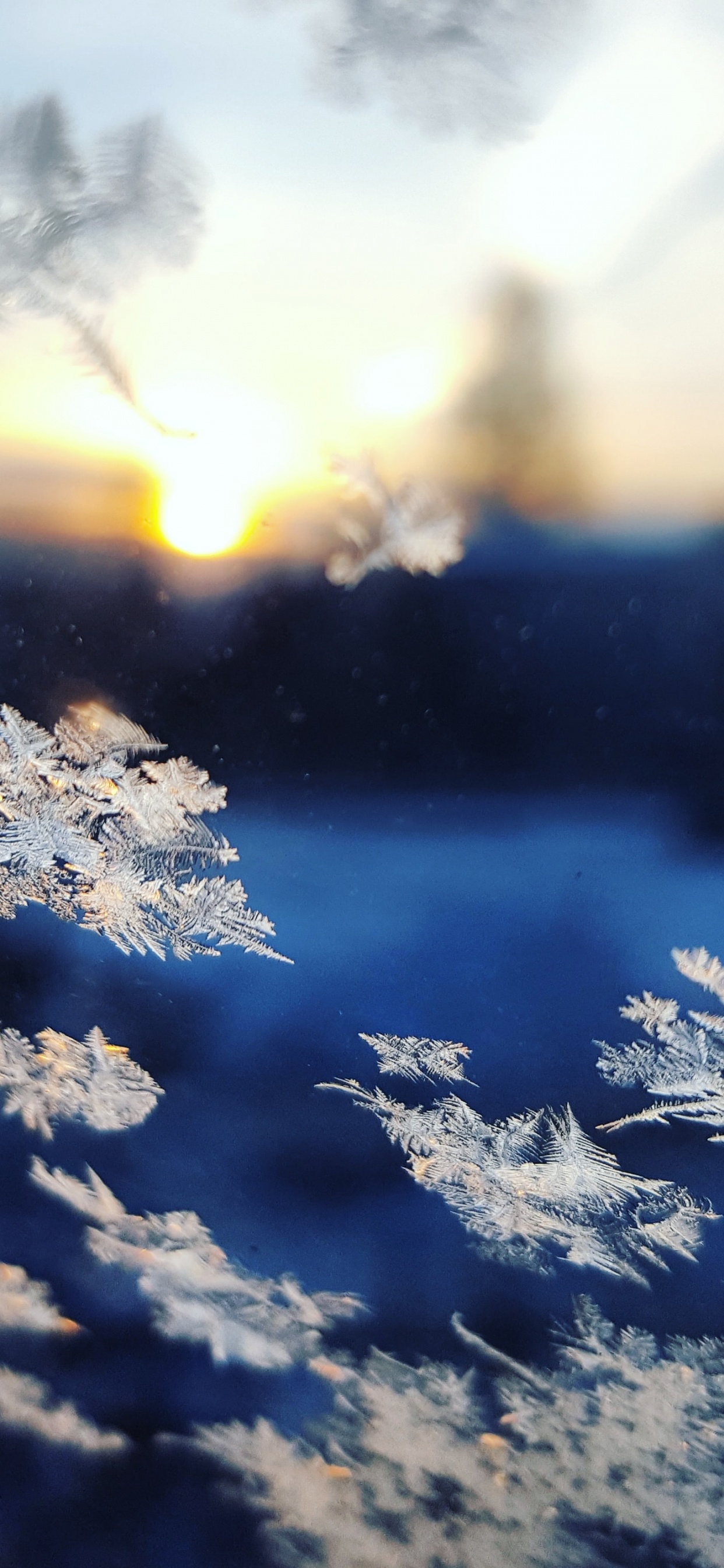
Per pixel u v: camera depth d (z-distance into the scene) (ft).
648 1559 0.34
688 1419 0.35
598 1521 0.34
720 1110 0.35
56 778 0.38
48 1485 0.35
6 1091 0.39
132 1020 0.38
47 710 0.38
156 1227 0.37
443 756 0.36
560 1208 0.36
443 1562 0.34
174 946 0.38
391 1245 0.37
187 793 0.37
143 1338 0.36
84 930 0.38
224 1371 0.36
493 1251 0.36
